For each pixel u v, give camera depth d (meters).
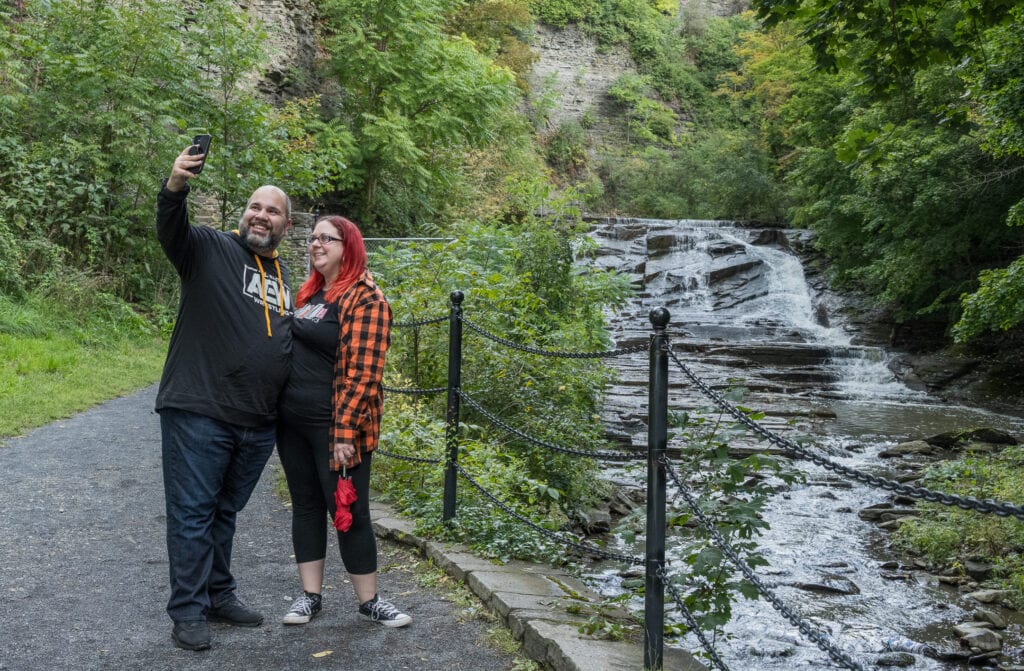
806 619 5.15
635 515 3.39
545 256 9.44
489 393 6.91
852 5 7.11
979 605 5.57
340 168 17.80
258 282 3.25
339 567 4.28
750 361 17.30
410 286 8.05
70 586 3.83
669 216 35.56
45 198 12.17
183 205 2.98
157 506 5.29
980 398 15.97
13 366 8.94
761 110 36.72
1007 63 9.92
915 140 15.48
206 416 3.12
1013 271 10.50
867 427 12.77
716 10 49.22
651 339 2.91
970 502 1.79
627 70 42.62
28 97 12.34
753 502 3.07
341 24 21.92
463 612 3.63
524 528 4.71
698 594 3.07
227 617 3.43
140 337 12.02
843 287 22.14
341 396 3.21
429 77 21.75
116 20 13.47
